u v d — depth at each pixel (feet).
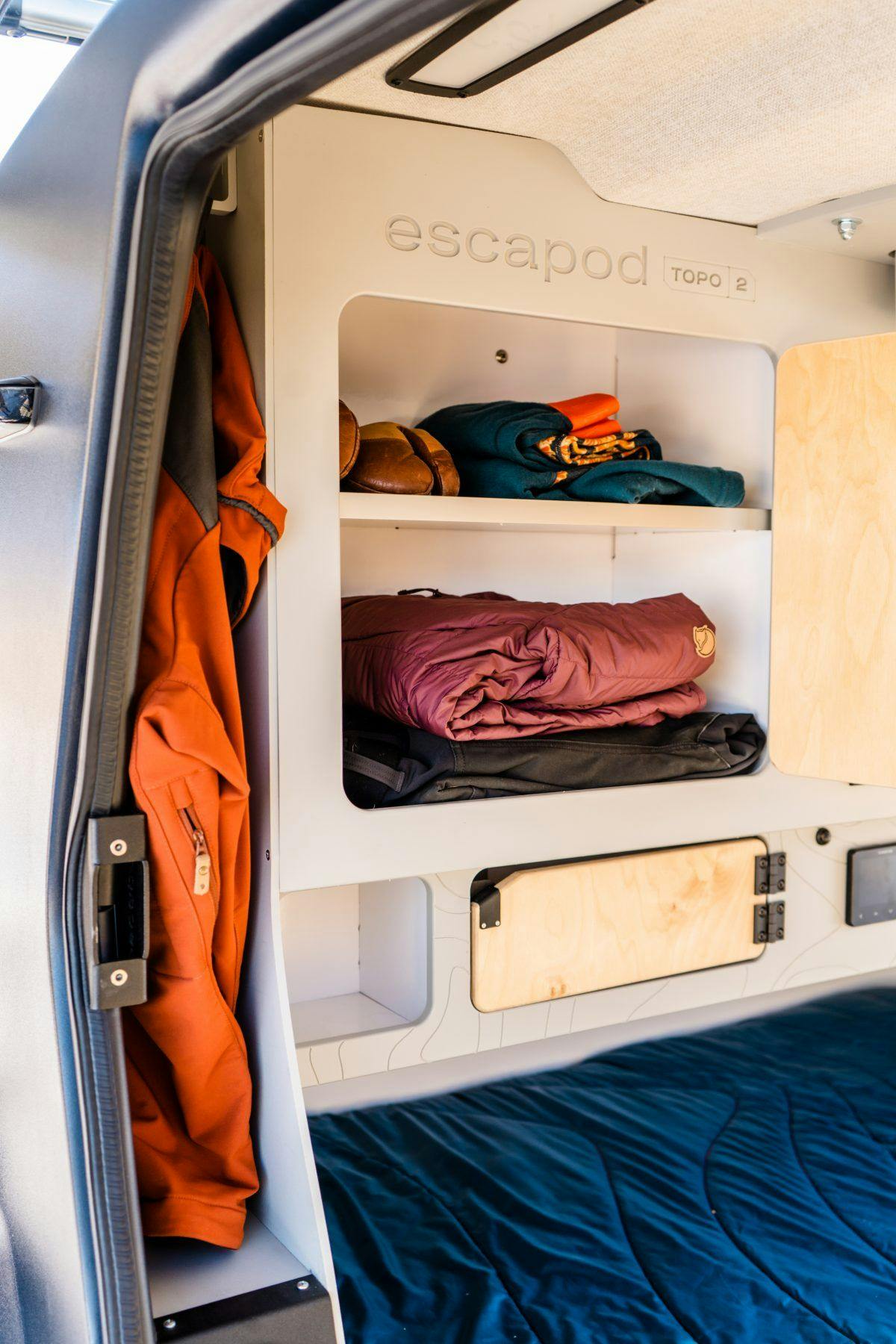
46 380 3.18
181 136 2.35
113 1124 3.26
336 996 6.63
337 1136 5.93
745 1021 7.49
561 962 6.04
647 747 5.97
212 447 4.26
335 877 5.04
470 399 7.18
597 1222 5.12
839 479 5.91
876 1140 5.83
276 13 1.88
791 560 6.16
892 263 6.75
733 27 4.08
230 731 4.21
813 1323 4.39
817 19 4.01
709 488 6.08
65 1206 3.37
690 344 6.97
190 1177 4.24
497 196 5.37
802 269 6.43
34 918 3.37
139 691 3.87
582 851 5.74
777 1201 5.26
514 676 5.63
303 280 4.86
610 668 5.78
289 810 4.91
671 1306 4.51
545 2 3.80
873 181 5.51
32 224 3.36
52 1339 3.59
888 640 5.75
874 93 4.57
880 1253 4.89
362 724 5.98
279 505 4.62
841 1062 6.76
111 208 2.62
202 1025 4.03
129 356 2.69
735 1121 6.01
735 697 6.79
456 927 5.80
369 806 5.36
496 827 5.46
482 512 5.34
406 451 5.43
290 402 4.83
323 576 4.93
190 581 4.13
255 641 4.91
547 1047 6.81
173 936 3.86
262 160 4.73
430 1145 5.80
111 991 3.22
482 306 5.38
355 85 4.66
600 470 5.95
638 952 6.27
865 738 5.87
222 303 4.89
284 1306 3.77
